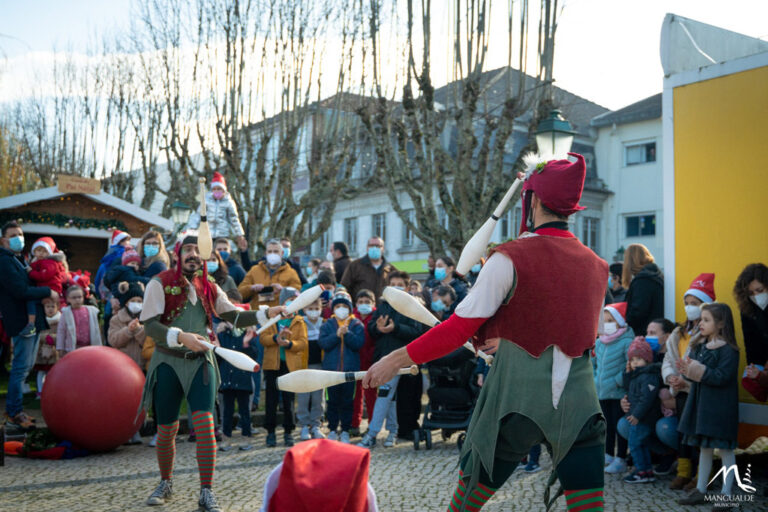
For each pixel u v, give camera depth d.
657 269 6.68
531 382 2.67
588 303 2.74
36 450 6.90
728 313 5.28
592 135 31.91
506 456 2.78
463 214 13.36
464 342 2.73
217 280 7.56
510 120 12.97
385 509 5.11
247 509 5.04
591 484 2.66
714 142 6.27
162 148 21.73
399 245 29.47
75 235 15.02
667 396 5.85
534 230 2.92
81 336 8.34
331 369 7.77
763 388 5.55
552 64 12.64
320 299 8.29
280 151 16.88
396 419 7.98
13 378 7.73
